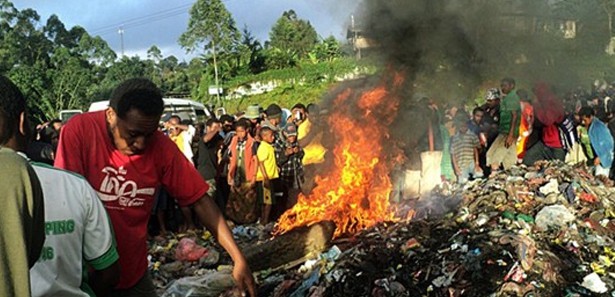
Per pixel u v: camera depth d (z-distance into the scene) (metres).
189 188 3.51
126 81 3.29
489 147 10.23
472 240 5.16
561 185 6.80
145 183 3.38
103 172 3.29
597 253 5.44
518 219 5.79
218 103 38.19
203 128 10.88
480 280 4.81
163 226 8.53
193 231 8.06
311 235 6.04
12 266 1.75
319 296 4.97
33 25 63.06
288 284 5.33
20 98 2.25
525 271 4.77
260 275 5.76
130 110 3.15
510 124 9.77
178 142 9.57
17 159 1.85
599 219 6.25
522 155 9.97
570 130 10.56
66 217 2.34
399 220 6.47
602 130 10.57
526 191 6.42
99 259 2.48
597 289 4.83
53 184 2.35
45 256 2.29
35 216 1.89
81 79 47.09
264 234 7.38
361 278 5.01
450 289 4.79
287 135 9.30
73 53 64.44
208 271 5.96
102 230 2.48
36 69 45.06
